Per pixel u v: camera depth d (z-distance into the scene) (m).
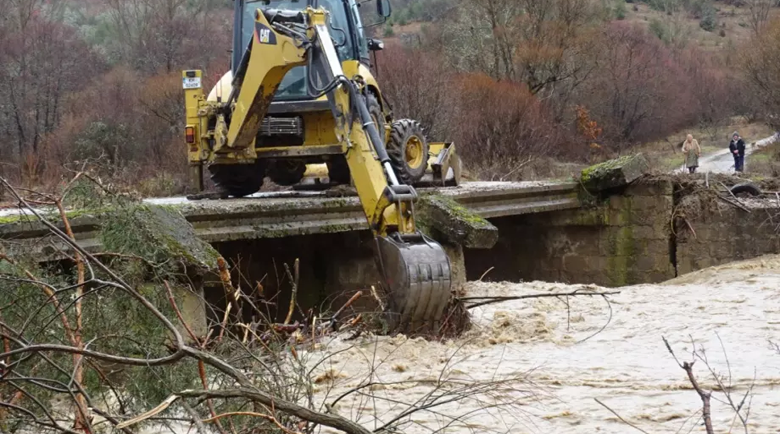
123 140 31.08
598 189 21.92
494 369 9.77
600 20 48.78
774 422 7.74
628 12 80.81
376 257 11.31
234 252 15.03
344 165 16.77
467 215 16.03
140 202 9.60
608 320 12.31
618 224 21.98
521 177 33.22
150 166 28.34
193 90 16.08
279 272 15.74
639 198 21.84
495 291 14.69
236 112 14.76
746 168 38.62
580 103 47.56
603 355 10.47
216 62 42.19
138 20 47.50
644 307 13.22
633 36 54.00
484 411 8.18
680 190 21.86
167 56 44.28
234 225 13.16
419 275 10.84
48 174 21.31
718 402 8.38
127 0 49.62
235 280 14.91
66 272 8.62
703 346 10.81
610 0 75.88
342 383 9.10
